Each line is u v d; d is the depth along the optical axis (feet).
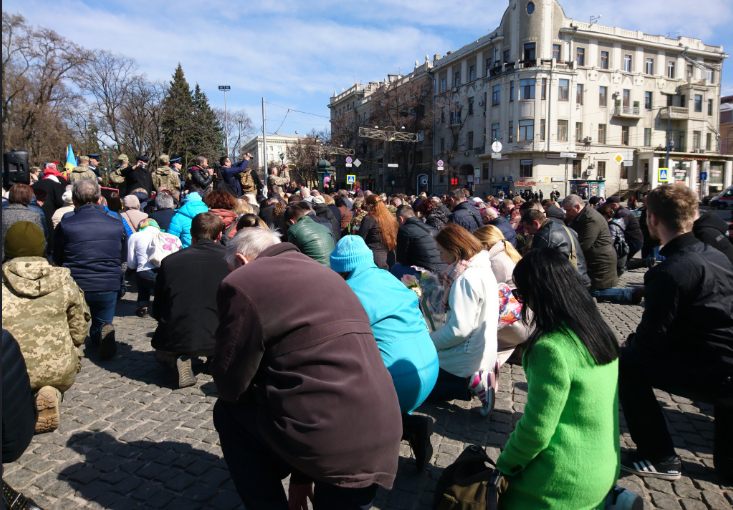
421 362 9.67
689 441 11.73
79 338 12.40
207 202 22.11
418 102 166.40
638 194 139.95
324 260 17.03
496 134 140.56
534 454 6.95
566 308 6.80
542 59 130.00
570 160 136.26
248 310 6.27
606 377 6.92
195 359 16.07
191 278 14.08
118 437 11.52
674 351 9.60
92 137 124.98
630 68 143.43
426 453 10.03
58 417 11.29
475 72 148.87
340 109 253.03
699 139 155.94
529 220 18.54
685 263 9.02
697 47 153.89
